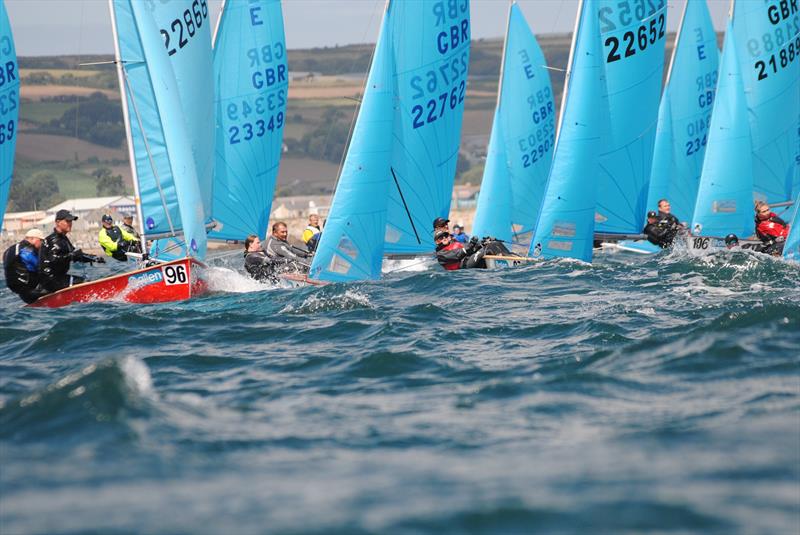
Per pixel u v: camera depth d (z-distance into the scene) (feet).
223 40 310.45
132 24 237.66
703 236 314.35
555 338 142.72
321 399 104.06
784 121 349.82
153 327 162.61
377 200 227.40
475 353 131.75
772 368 108.58
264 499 66.18
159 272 205.77
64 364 134.92
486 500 64.44
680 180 383.04
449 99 270.05
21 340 160.15
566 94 272.10
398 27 261.65
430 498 65.51
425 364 123.44
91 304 204.85
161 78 236.63
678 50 379.55
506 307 180.65
